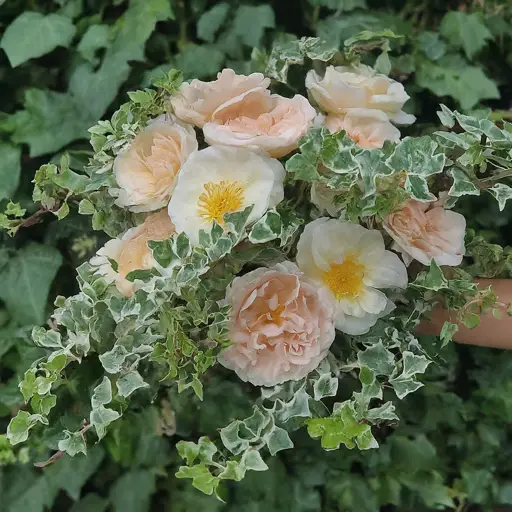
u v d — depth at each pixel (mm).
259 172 890
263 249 907
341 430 891
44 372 978
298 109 923
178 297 900
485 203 1056
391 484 1036
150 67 1041
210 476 883
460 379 1092
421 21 1090
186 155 913
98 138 946
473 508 1070
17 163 1023
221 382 998
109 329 933
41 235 1042
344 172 876
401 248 918
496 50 1088
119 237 938
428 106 1075
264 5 1043
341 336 948
